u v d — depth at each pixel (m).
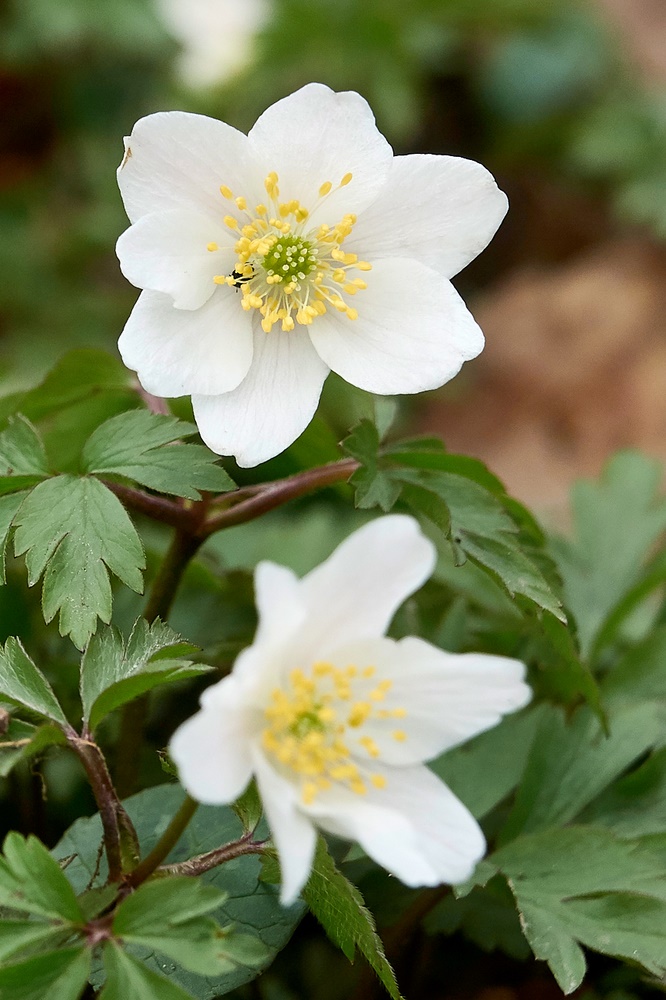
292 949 0.34
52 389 0.35
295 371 0.32
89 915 0.30
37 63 0.68
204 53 0.66
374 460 0.33
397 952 0.33
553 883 0.32
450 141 0.70
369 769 0.30
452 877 0.30
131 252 0.32
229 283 0.32
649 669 0.35
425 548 0.29
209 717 0.29
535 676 0.35
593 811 0.33
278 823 0.29
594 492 0.38
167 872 0.30
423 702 0.30
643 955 0.31
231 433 0.32
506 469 0.56
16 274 0.57
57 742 0.31
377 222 0.32
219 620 0.36
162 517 0.33
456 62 0.70
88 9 0.65
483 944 0.33
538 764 0.33
